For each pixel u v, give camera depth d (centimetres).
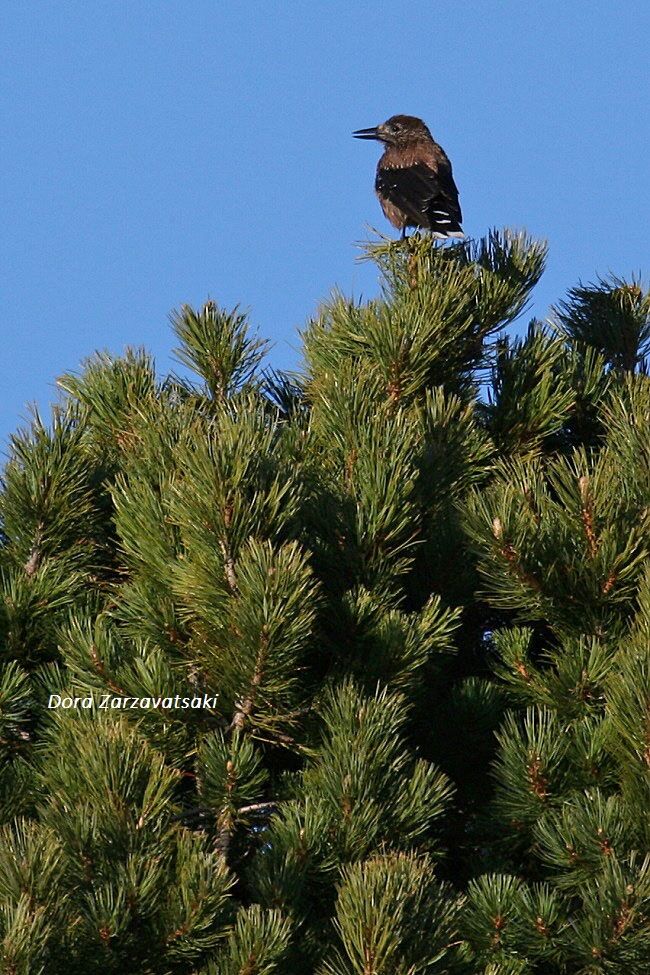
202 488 975
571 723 1082
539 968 1012
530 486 1077
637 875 904
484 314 1447
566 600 1090
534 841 1073
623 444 1152
